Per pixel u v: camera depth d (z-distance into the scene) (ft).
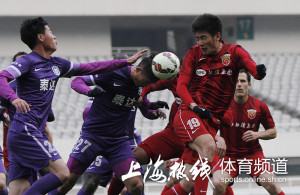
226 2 211.20
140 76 54.80
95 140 56.90
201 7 208.95
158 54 55.01
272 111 182.50
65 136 159.84
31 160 50.03
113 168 57.11
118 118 56.95
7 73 48.24
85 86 55.93
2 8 198.70
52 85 51.44
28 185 54.29
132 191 56.39
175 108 63.87
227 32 230.27
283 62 212.23
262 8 213.87
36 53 50.98
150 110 68.74
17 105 46.73
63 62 52.65
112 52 223.51
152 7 206.59
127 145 57.77
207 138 52.80
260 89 195.11
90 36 211.41
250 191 137.08
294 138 159.02
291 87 196.75
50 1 201.57
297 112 184.96
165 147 63.67
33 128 49.90
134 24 235.81
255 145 69.82
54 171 50.03
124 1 205.36
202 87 53.21
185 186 57.47
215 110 54.03
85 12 203.21
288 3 214.90
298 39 225.97
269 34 224.74
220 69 52.42
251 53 223.92
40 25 50.98
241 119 69.41
